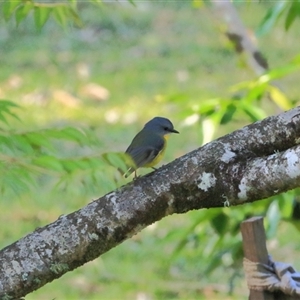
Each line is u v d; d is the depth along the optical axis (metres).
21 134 4.95
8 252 5.05
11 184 4.75
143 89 22.02
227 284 12.52
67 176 4.89
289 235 14.31
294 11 8.12
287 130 4.83
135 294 12.91
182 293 12.77
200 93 21.45
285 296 5.56
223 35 10.45
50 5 6.57
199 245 9.98
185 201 4.92
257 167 4.74
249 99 8.36
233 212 8.74
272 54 23.78
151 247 14.46
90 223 4.99
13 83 22.44
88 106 21.05
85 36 25.84
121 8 27.31
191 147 17.66
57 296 12.80
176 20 27.16
